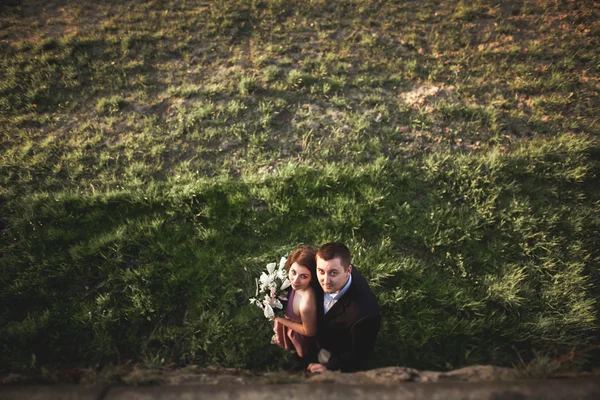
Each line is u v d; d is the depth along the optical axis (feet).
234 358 10.74
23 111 19.51
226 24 24.75
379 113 18.69
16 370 10.30
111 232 14.14
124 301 12.34
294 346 10.24
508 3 25.30
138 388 6.91
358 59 21.85
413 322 11.50
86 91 20.66
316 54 22.36
